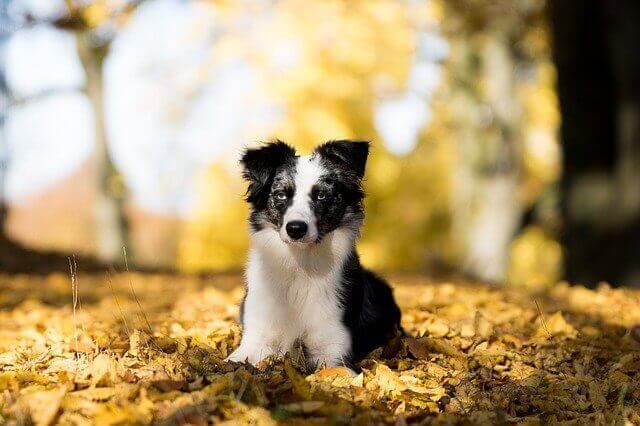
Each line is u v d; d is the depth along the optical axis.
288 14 22.98
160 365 4.70
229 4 22.95
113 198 19.64
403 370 5.26
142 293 10.37
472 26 18.80
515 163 21.36
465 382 4.91
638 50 12.62
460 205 22.66
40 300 9.46
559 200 14.48
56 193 35.88
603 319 7.52
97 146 19.47
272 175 5.44
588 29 13.67
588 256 13.42
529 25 18.59
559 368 5.47
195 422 3.71
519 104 22.52
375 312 5.81
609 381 5.02
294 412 3.95
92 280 12.19
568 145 14.04
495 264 20.70
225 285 11.25
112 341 5.62
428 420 4.09
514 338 6.29
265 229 5.41
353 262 5.53
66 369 4.66
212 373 4.57
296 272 5.23
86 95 19.19
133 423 3.69
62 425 3.69
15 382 4.35
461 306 7.70
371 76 23.19
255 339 5.34
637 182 12.74
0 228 16.92
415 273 14.59
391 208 26.80
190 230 26.78
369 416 3.99
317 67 22.95
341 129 23.03
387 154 25.72
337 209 5.36
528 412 4.61
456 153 23.80
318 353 5.32
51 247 17.67
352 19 22.16
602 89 13.78
